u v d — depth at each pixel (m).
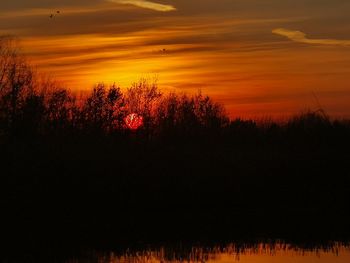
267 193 46.66
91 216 39.34
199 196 44.59
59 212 39.75
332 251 30.92
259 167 49.59
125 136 55.69
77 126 55.69
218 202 44.81
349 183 48.47
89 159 44.69
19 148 44.72
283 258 28.95
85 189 42.44
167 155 47.50
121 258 28.34
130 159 46.06
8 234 33.62
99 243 31.91
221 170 47.62
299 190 47.22
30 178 42.03
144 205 42.72
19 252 29.52
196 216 40.56
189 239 33.41
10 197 40.16
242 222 38.66
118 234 34.34
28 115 53.12
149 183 44.25
